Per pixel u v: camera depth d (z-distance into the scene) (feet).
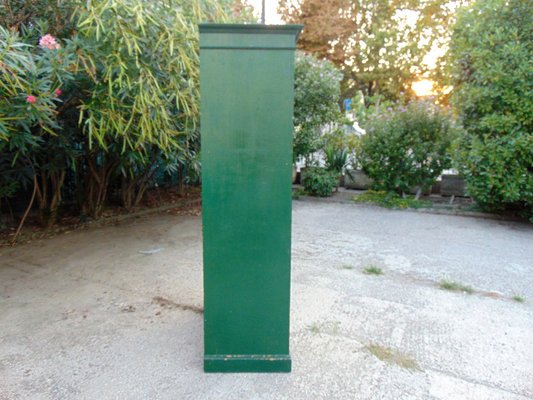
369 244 13.12
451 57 18.17
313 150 22.39
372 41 51.85
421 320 7.82
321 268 10.81
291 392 5.67
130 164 15.38
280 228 5.75
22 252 12.17
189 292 9.24
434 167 19.27
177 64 9.78
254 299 5.92
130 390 5.71
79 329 7.48
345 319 7.85
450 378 5.98
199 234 14.49
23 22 10.14
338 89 21.99
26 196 15.67
